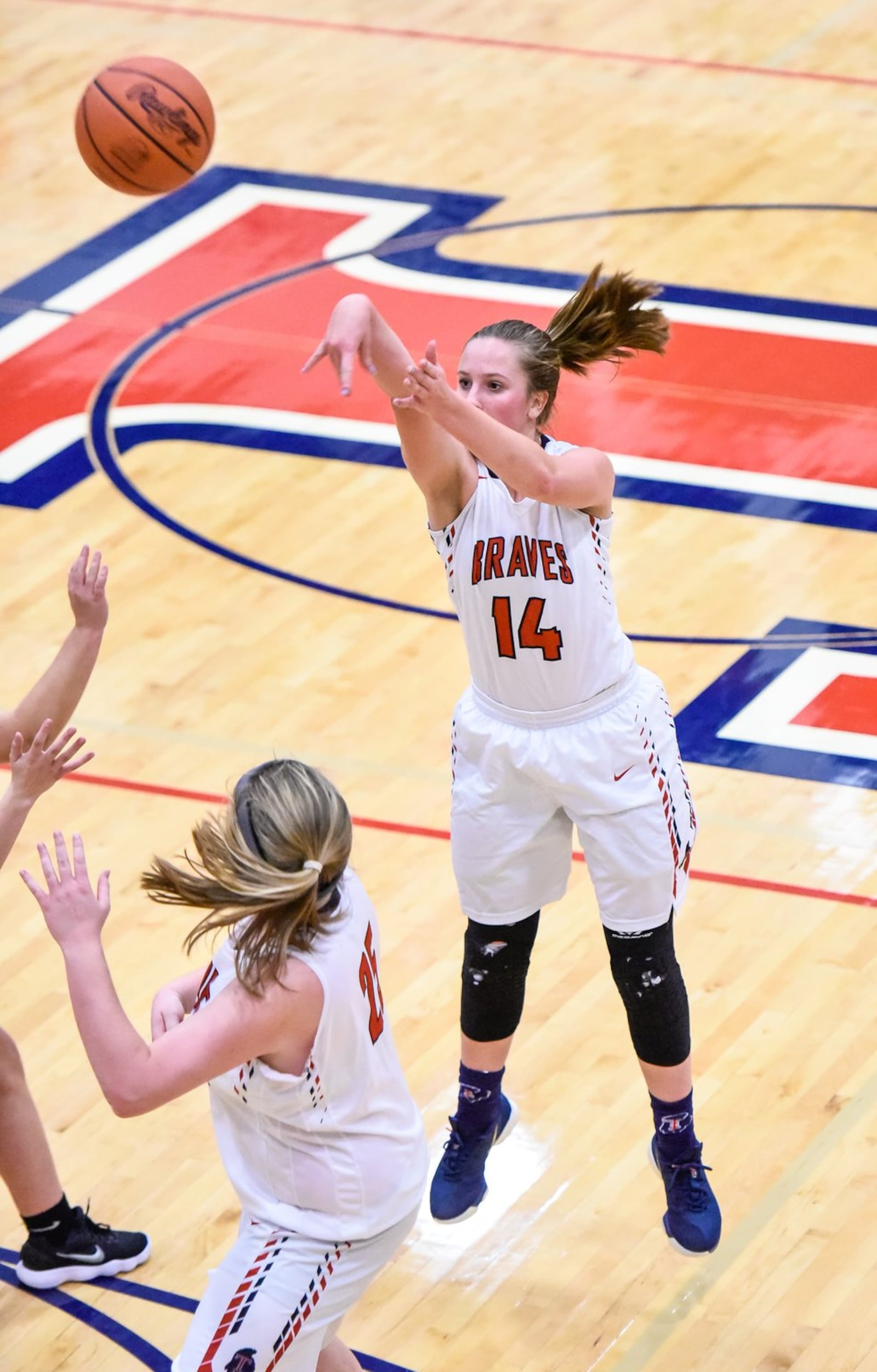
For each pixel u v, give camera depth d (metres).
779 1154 13.34
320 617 20.84
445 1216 12.57
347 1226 9.60
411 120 34.12
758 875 16.39
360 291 28.08
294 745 18.61
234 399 25.59
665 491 22.78
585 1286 12.42
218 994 9.41
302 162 32.62
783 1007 14.80
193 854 17.00
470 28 38.38
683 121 33.56
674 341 26.17
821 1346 11.77
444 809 17.56
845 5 38.69
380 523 22.72
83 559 10.91
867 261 28.08
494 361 11.18
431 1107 14.00
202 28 38.91
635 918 11.71
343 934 9.39
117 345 27.08
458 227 29.94
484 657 11.52
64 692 10.99
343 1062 9.42
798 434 23.83
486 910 12.00
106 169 14.83
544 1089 14.16
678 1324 12.04
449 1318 12.22
